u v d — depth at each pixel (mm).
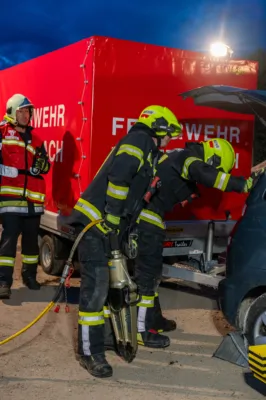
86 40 5703
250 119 6527
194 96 5645
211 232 6062
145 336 4656
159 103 5977
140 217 4676
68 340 4738
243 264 4164
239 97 5164
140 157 3895
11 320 5211
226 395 3766
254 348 3619
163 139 4199
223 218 6465
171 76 6031
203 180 4414
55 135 6434
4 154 5875
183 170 4566
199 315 5578
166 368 4215
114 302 4156
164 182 4664
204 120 6254
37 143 6062
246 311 4156
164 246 6035
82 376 4012
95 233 3977
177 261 6188
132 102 5812
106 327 4543
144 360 4367
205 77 6230
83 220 4012
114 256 3939
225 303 4297
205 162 4652
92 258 3990
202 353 4543
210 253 6090
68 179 6117
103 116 5672
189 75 6137
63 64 6203
